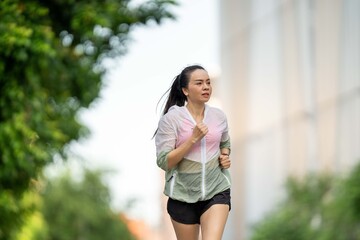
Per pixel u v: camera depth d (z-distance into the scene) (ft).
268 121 144.15
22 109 50.55
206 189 28.17
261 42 146.00
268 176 144.05
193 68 28.45
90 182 192.75
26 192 55.06
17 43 49.03
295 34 132.77
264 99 145.38
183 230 28.60
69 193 188.55
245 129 154.81
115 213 195.52
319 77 126.11
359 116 114.83
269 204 142.61
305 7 129.18
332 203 108.37
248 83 152.87
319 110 126.31
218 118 28.48
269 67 142.92
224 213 28.12
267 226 122.42
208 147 28.27
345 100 118.32
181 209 28.48
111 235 194.08
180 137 28.25
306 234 116.78
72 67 56.13
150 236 258.16
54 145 53.47
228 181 28.50
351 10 115.24
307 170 125.08
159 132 28.40
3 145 49.55
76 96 57.93
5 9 50.42
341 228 106.83
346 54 117.50
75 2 54.19
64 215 186.50
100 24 52.42
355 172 104.32
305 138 131.03
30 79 50.75
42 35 50.60
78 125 60.18
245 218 154.61
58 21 55.21
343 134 119.55
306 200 120.57
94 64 56.85
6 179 51.83
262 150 146.82
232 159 160.76
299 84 132.57
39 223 87.20
